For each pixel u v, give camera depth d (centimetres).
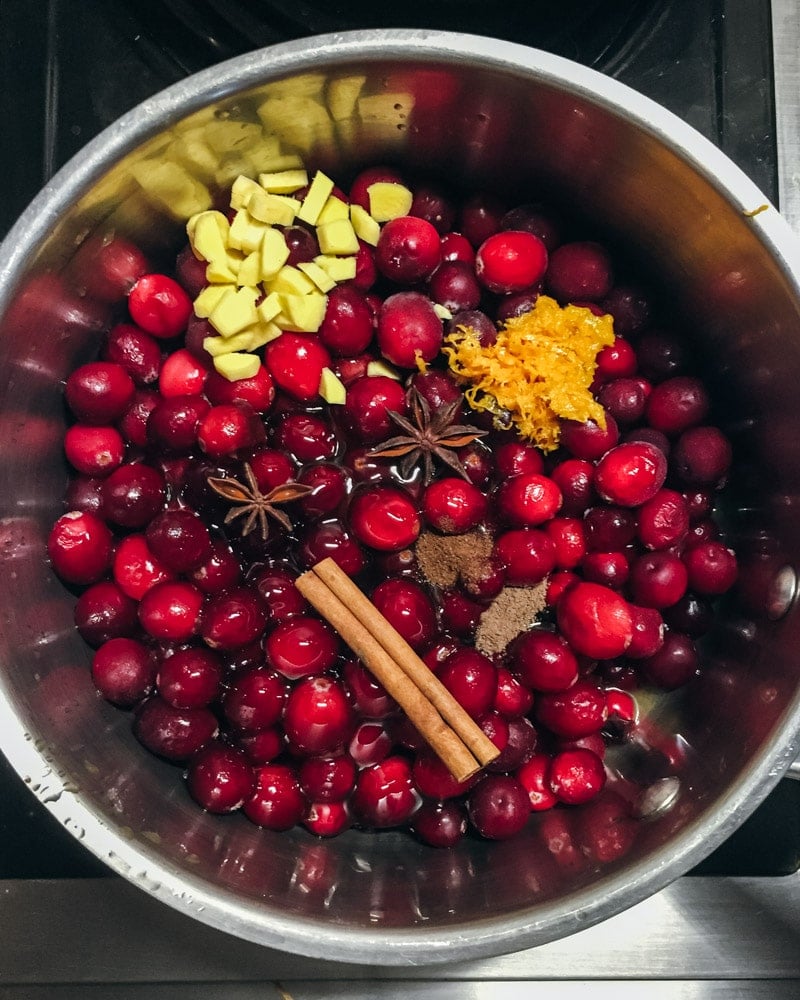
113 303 24
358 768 24
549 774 24
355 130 23
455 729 22
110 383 23
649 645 24
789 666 21
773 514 23
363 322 25
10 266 19
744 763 20
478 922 19
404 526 24
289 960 24
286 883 21
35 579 23
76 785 19
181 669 22
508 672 24
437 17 24
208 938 24
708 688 24
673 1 25
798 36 25
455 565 24
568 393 24
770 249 19
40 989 24
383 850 24
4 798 24
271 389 25
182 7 25
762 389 23
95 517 24
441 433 24
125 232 23
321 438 24
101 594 23
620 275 25
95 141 19
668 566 24
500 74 19
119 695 23
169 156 21
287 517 24
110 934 24
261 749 23
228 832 23
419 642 24
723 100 25
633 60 25
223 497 23
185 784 23
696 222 21
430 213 25
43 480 23
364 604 23
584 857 22
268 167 24
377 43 19
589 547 25
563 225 25
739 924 24
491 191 25
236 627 23
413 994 24
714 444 24
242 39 25
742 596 24
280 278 24
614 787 24
